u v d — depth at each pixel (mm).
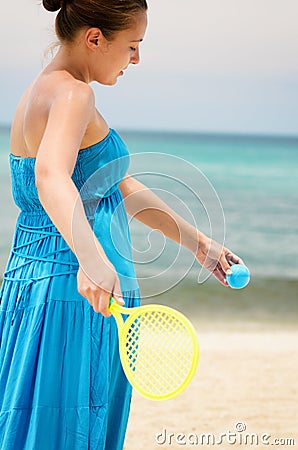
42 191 3406
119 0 3789
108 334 3959
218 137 70188
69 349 3898
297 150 55062
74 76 3920
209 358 9336
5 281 4145
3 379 4000
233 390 7789
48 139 3527
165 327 3457
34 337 3898
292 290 17516
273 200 35625
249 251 26609
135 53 4016
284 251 26531
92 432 3908
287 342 10773
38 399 3855
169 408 7172
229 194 37406
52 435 3879
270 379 8258
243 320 13727
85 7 3801
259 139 70938
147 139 70312
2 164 40000
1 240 26031
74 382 3895
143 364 3482
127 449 6098
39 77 3934
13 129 4117
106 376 3949
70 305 3908
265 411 7141
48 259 3947
